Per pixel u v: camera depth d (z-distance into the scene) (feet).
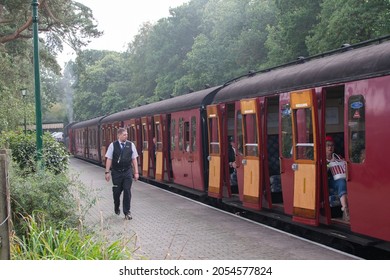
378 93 24.98
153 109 70.23
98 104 246.06
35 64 44.39
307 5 99.71
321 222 30.42
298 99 31.12
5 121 77.77
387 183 24.44
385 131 24.52
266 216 37.91
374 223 25.57
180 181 57.67
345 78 27.48
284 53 107.96
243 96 39.68
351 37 79.56
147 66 200.44
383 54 25.34
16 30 88.89
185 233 33.88
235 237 32.32
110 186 64.23
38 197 26.53
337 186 30.48
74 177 37.01
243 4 145.89
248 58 139.33
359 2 78.64
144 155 73.51
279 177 38.65
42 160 35.29
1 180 17.22
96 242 22.54
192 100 53.16
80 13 95.40
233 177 46.09
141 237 32.65
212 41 152.46
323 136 29.63
